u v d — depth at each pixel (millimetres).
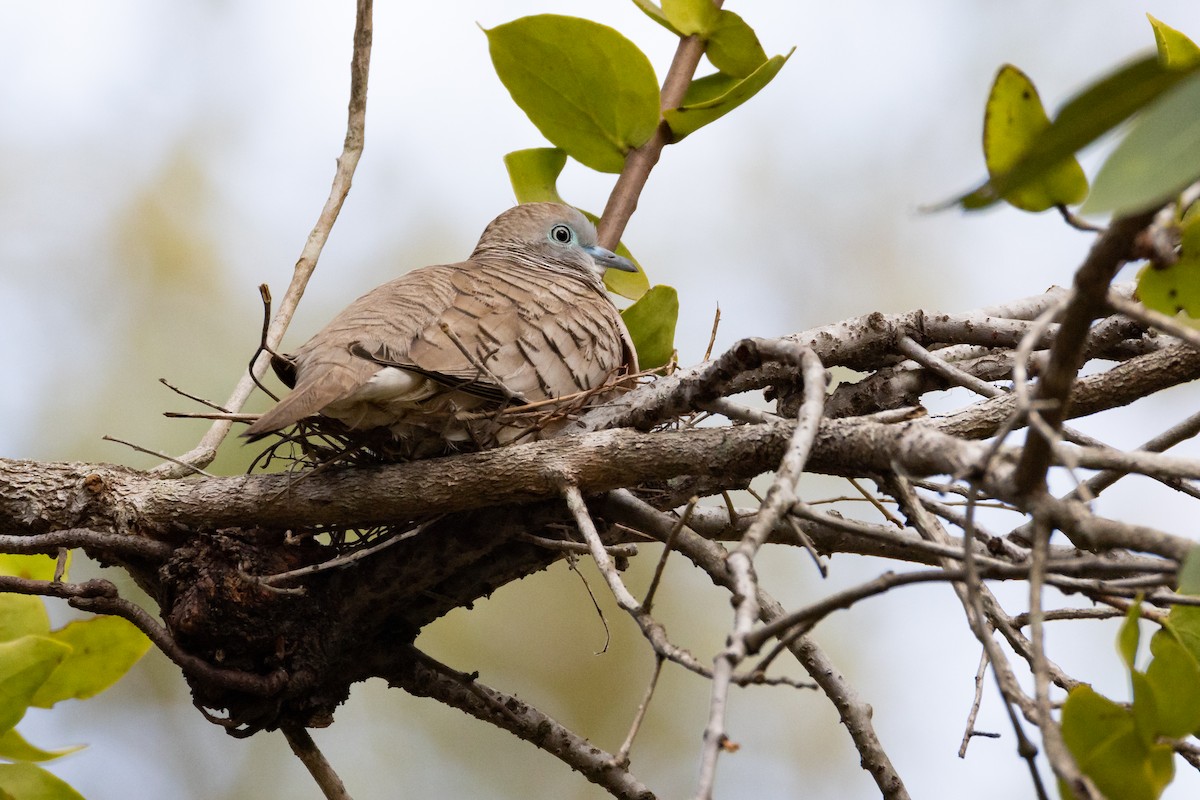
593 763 7742
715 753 4078
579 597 13133
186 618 7020
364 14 8305
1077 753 4559
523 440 7648
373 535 7508
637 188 9688
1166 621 5352
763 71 9148
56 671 7543
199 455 7918
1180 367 7191
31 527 7312
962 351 8430
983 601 6293
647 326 9266
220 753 12406
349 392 6664
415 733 12844
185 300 13172
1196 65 3158
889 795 7043
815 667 7234
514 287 8227
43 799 7004
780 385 7961
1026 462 4836
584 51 9000
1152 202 3238
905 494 5801
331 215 8320
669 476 6520
